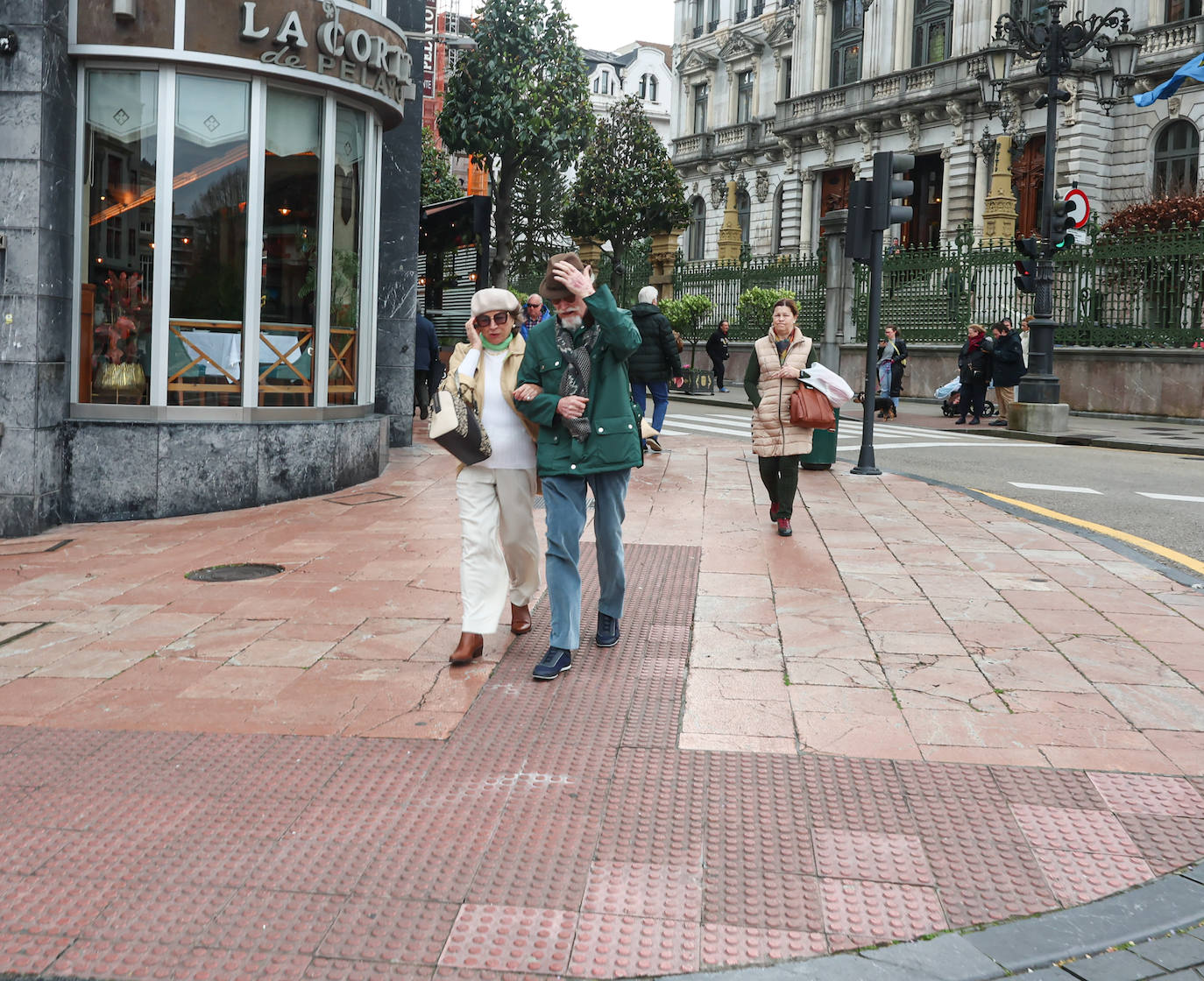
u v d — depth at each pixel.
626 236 36.19
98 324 8.74
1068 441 16.52
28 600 6.15
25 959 2.71
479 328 4.94
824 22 42.41
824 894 3.06
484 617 5.04
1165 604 6.18
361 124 10.09
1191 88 29.98
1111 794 3.73
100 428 8.53
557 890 3.06
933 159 37.38
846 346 27.16
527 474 5.04
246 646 5.29
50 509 8.32
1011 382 18.52
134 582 6.58
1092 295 21.77
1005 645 5.38
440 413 4.82
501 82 25.03
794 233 43.50
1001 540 7.93
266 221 9.22
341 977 2.66
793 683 4.80
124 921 2.89
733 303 32.34
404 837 3.36
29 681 4.79
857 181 11.45
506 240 26.83
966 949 2.80
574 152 26.47
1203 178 29.78
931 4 37.78
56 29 8.18
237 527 8.24
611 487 4.98
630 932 2.87
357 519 8.50
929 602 6.20
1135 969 2.73
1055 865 3.24
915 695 4.67
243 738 4.15
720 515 8.81
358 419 10.26
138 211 8.74
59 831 3.39
